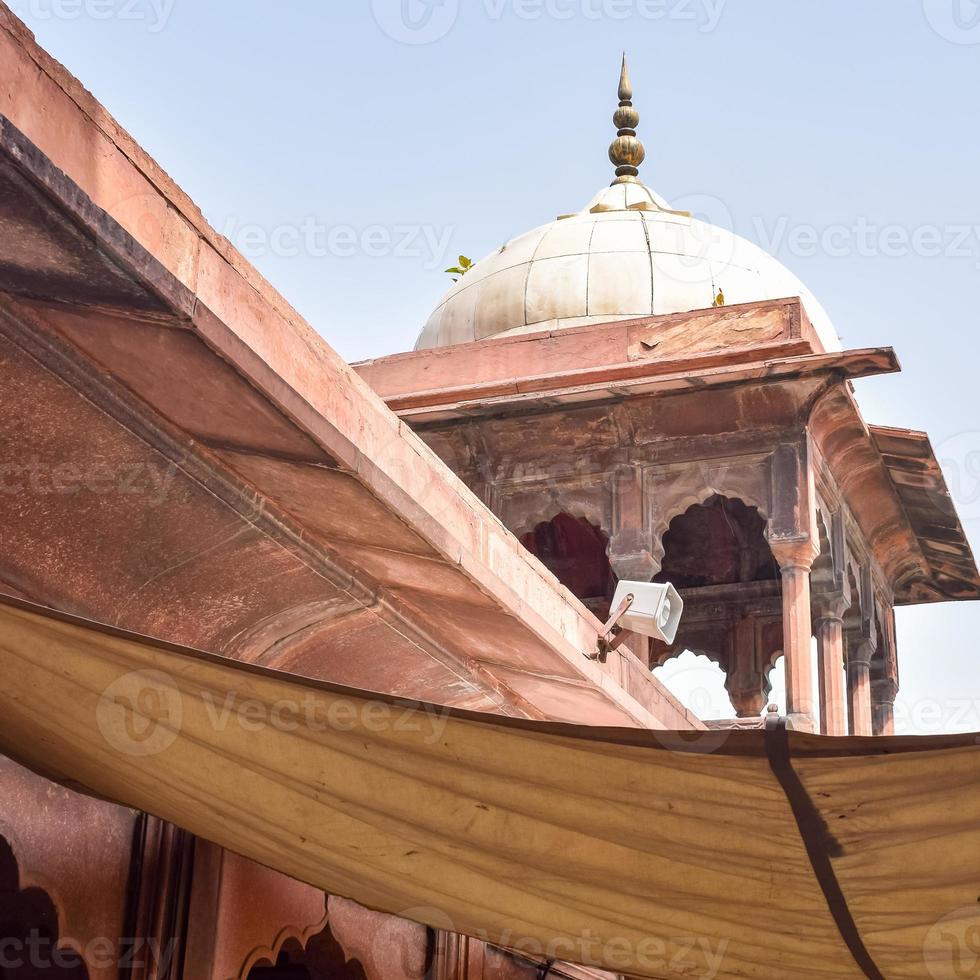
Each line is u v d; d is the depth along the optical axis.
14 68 2.88
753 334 9.33
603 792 3.27
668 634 6.40
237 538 4.17
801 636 8.54
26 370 3.37
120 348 3.35
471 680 5.47
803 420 8.91
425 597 4.77
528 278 11.14
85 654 3.25
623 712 5.78
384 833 3.60
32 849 3.84
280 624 4.68
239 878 4.52
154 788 3.72
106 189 3.21
